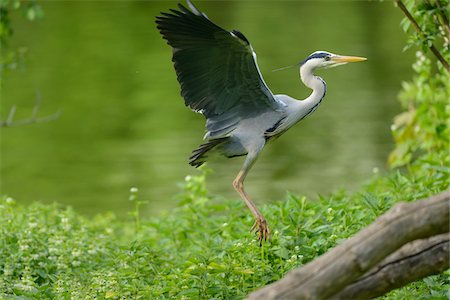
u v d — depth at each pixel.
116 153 20.06
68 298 8.59
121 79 26.39
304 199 10.42
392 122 20.84
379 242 5.95
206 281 8.28
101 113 23.38
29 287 8.69
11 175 19.05
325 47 27.92
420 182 11.27
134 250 9.47
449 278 8.39
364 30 30.42
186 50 8.95
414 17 10.52
